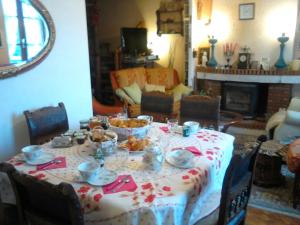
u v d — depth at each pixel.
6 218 1.75
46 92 2.68
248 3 5.01
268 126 3.89
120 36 6.26
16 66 2.34
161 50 5.99
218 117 2.53
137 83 5.29
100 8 6.43
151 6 5.88
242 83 5.22
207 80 5.61
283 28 4.80
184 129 2.06
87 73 3.20
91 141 1.78
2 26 2.23
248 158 1.41
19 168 1.57
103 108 4.17
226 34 5.35
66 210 1.11
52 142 1.94
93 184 1.36
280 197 2.74
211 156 1.70
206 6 5.33
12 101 2.37
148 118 2.34
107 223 1.24
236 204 1.49
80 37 3.03
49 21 2.58
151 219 1.19
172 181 1.40
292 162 2.50
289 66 4.79
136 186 1.35
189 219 1.41
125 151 1.78
